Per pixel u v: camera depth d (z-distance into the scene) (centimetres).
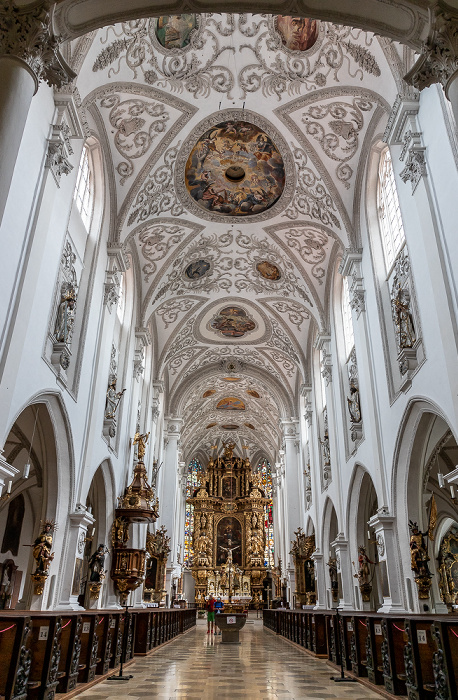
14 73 660
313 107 1419
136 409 1902
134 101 1375
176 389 2925
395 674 666
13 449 1499
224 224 1888
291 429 2822
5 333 813
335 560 1848
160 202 1694
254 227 1905
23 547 1686
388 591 1182
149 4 782
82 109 1165
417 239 1077
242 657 1174
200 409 3528
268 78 1378
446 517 1711
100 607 1407
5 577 1627
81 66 1089
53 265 1044
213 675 872
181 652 1286
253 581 4034
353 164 1513
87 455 1280
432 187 1005
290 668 974
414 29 759
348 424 1706
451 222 928
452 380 903
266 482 4456
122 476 1695
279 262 2031
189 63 1333
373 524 1279
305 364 2409
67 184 1116
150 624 1258
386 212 1388
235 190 1742
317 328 2191
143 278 1962
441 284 942
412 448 1169
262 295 2300
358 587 1555
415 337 1119
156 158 1537
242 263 2117
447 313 921
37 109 934
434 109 999
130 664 1012
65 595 1114
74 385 1221
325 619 1191
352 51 1227
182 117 1465
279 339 2561
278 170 1645
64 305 1136
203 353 2805
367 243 1477
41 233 930
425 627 607
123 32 1171
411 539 1118
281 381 2891
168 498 2786
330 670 946
